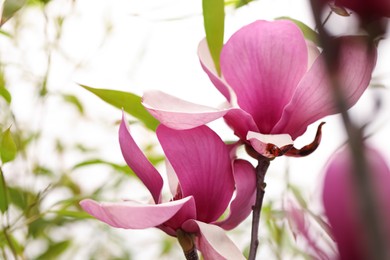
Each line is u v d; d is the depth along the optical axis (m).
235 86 1.00
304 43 0.99
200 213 0.99
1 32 1.67
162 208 0.92
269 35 0.99
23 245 1.63
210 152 0.99
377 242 0.52
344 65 0.91
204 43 1.05
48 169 1.84
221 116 0.96
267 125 1.00
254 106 1.00
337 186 0.63
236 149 1.01
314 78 0.97
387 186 0.61
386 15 0.77
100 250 1.89
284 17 1.11
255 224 0.98
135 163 0.99
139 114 1.13
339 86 0.58
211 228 0.97
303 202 0.89
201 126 0.99
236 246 0.97
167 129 0.98
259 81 1.00
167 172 1.05
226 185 0.99
